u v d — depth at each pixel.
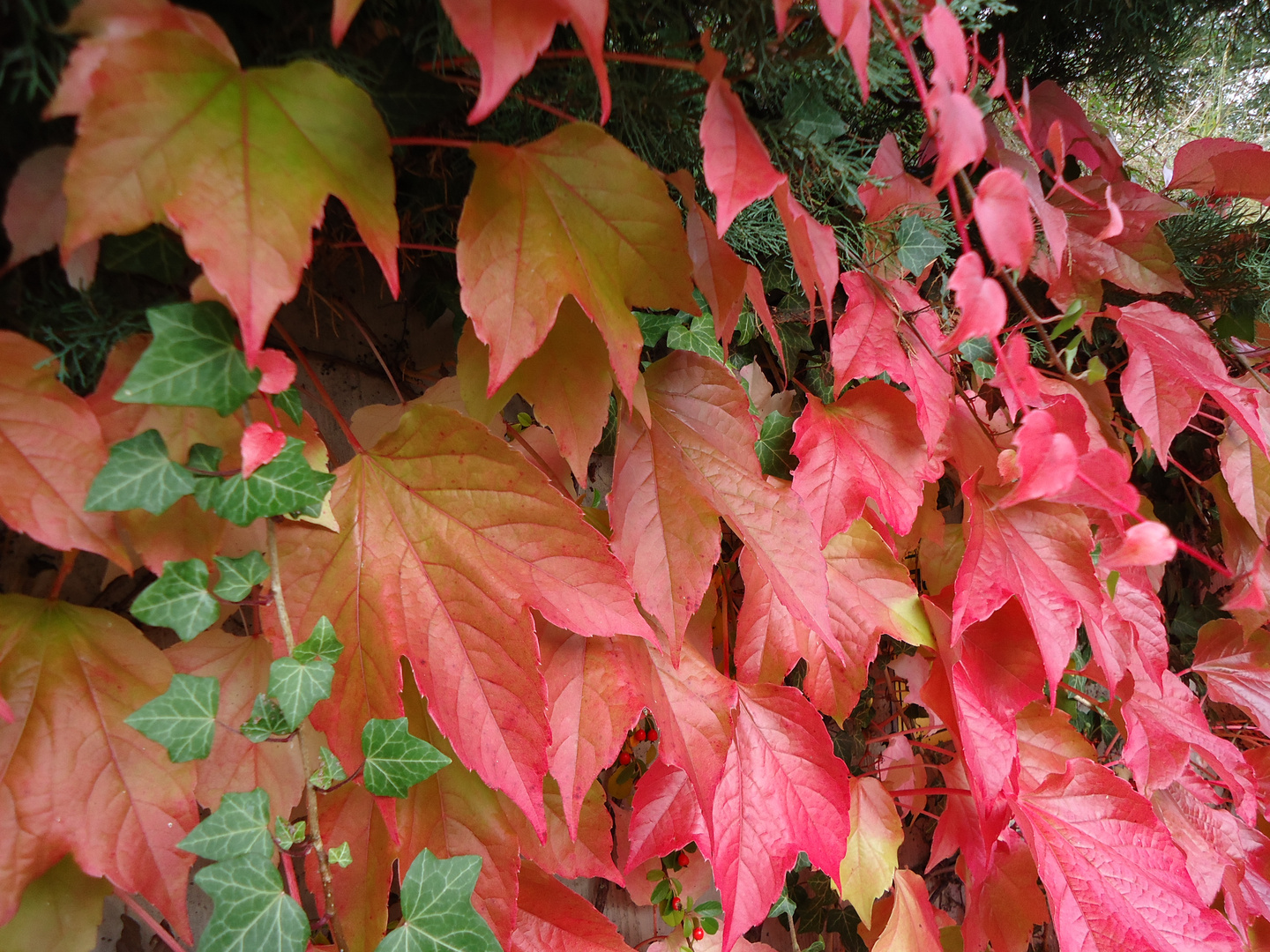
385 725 0.50
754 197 0.43
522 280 0.47
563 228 0.49
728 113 0.45
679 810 0.74
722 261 0.60
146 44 0.35
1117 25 1.11
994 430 0.90
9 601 0.48
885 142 0.77
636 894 0.97
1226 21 1.21
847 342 0.72
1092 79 1.25
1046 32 1.12
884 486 0.74
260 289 0.37
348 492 0.54
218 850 0.43
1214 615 1.37
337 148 0.40
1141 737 0.93
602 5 0.33
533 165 0.48
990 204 0.42
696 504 0.64
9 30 0.37
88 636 0.49
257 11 0.47
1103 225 0.91
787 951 1.12
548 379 0.57
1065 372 0.79
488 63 0.32
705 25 0.61
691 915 0.94
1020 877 0.96
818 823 0.72
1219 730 1.33
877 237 0.81
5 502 0.40
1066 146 0.99
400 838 0.60
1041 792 0.87
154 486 0.42
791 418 0.87
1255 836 1.08
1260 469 0.99
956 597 0.71
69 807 0.47
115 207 0.35
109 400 0.45
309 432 0.53
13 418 0.41
